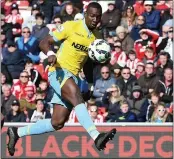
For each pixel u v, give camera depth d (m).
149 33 56.78
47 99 51.69
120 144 48.50
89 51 29.89
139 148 48.47
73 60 30.20
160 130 48.34
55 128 31.17
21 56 56.28
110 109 50.41
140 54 55.72
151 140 48.38
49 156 48.91
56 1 60.19
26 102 51.91
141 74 53.25
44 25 58.22
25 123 48.59
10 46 56.53
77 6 60.16
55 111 30.77
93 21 29.69
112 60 54.78
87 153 48.72
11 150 32.03
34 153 48.91
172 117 50.19
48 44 30.28
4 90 52.75
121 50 56.00
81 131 48.75
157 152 48.31
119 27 56.94
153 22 57.69
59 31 30.17
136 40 56.72
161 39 56.69
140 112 50.22
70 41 30.16
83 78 31.17
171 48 56.44
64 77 29.89
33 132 31.58
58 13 59.62
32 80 53.78
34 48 56.62
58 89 29.89
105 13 58.47
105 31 57.91
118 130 48.47
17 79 55.41
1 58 56.06
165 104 50.88
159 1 59.44
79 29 30.08
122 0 59.38
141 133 48.47
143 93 52.06
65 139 48.91
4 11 60.50
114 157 48.59
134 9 58.38
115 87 51.25
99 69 53.16
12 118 51.09
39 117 50.97
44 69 54.44
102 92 51.94
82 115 28.75
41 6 59.75
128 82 52.44
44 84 52.44
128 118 49.75
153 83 52.53
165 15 58.38
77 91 29.47
